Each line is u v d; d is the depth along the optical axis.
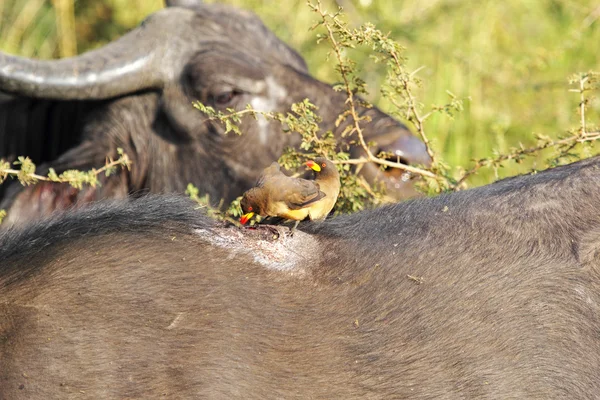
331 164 10.66
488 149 26.61
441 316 9.77
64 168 19.64
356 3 30.75
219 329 9.16
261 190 10.02
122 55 20.08
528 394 9.59
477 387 9.52
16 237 9.95
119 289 9.29
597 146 18.92
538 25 31.08
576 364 9.79
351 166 17.22
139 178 20.39
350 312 9.67
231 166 19.67
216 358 9.00
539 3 31.47
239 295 9.46
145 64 20.03
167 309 9.21
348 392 9.23
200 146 19.86
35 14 31.22
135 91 20.22
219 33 20.70
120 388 8.77
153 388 8.80
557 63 28.48
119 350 8.91
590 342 9.91
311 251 10.20
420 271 10.09
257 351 9.17
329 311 9.62
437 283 10.00
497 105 28.31
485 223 10.66
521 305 9.95
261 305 9.46
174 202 10.45
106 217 10.12
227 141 19.58
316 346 9.35
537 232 10.55
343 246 10.32
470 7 31.02
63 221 10.12
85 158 19.94
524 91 27.91
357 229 10.68
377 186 16.92
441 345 9.62
